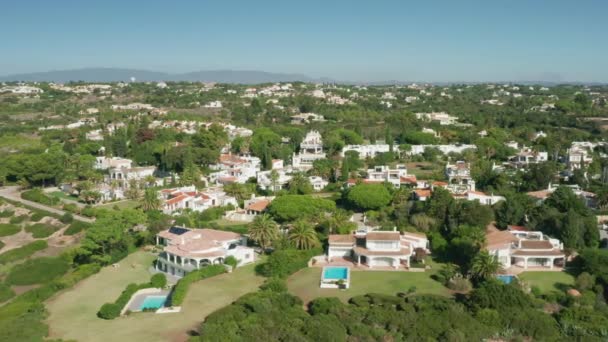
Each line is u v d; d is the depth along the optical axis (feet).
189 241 371.15
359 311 257.55
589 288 304.50
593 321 249.34
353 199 473.26
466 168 607.37
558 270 340.59
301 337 222.48
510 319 246.06
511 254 346.54
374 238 357.41
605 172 579.07
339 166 644.69
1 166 629.51
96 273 353.31
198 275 327.67
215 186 604.90
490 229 403.95
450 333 231.09
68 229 460.96
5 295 326.44
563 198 430.20
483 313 250.98
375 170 615.57
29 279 354.13
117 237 378.32
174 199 500.33
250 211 489.26
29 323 258.78
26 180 613.93
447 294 300.40
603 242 378.53
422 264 352.90
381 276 333.42
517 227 406.21
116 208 508.94
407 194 480.23
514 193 499.10
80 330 260.21
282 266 335.06
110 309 276.00
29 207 520.01
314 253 368.48
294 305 276.21
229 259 353.10
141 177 649.61
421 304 269.23
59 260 381.81
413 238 379.76
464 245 351.25
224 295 304.09
